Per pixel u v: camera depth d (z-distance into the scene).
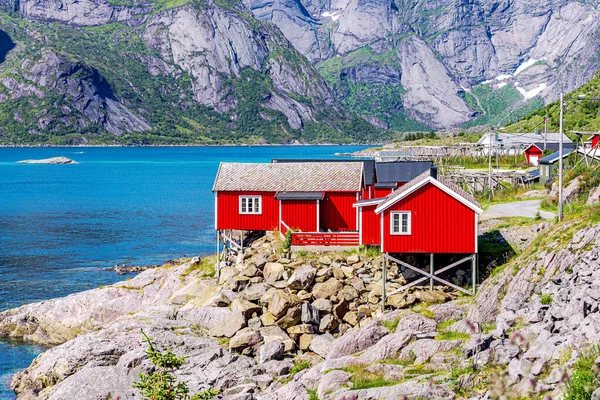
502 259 48.94
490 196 77.62
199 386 36.69
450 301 44.12
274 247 53.81
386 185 67.38
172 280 55.66
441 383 30.42
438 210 45.84
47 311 54.69
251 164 59.72
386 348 35.47
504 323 33.06
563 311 30.89
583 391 23.80
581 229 37.50
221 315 45.25
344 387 32.59
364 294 46.97
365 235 51.59
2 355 49.81
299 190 57.00
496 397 24.48
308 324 43.97
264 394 34.59
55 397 37.00
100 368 38.53
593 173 61.97
